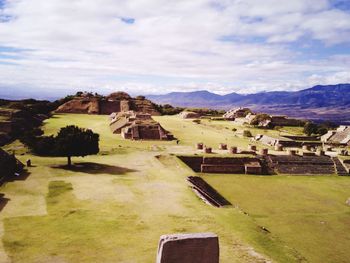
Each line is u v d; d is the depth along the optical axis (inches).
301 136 3159.5
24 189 1057.5
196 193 1136.8
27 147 1786.4
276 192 1505.9
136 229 768.3
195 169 1819.6
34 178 1195.9
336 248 932.0
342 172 1943.9
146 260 622.5
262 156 1987.0
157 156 1775.3
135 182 1213.7
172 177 1326.3
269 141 2736.2
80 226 775.7
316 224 1119.6
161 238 502.6
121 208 915.4
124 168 1449.3
